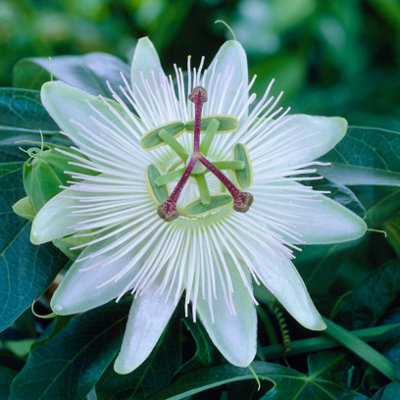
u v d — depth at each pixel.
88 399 0.24
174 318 0.24
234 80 0.23
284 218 0.22
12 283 0.22
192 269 0.21
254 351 0.21
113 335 0.23
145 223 0.21
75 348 0.23
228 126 0.22
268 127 0.22
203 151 0.22
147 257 0.21
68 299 0.21
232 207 0.23
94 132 0.22
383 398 0.22
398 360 0.23
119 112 0.22
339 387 0.23
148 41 0.23
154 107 0.22
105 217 0.21
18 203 0.21
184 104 0.23
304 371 0.25
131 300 0.24
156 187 0.21
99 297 0.21
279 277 0.21
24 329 0.27
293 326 0.25
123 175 0.22
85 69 0.27
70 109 0.22
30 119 0.26
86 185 0.21
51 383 0.22
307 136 0.22
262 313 0.25
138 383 0.23
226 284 0.21
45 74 0.28
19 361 0.26
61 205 0.21
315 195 0.22
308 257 0.26
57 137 0.26
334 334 0.24
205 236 0.22
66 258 0.23
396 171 0.26
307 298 0.21
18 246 0.22
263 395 0.23
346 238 0.22
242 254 0.21
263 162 0.22
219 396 0.24
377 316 0.25
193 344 0.25
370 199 0.26
